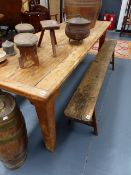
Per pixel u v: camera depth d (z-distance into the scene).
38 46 1.77
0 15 3.89
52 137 1.57
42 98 1.07
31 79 1.23
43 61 1.48
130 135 1.88
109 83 2.76
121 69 3.20
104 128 1.94
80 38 1.82
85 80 1.89
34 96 1.09
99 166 1.57
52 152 1.67
